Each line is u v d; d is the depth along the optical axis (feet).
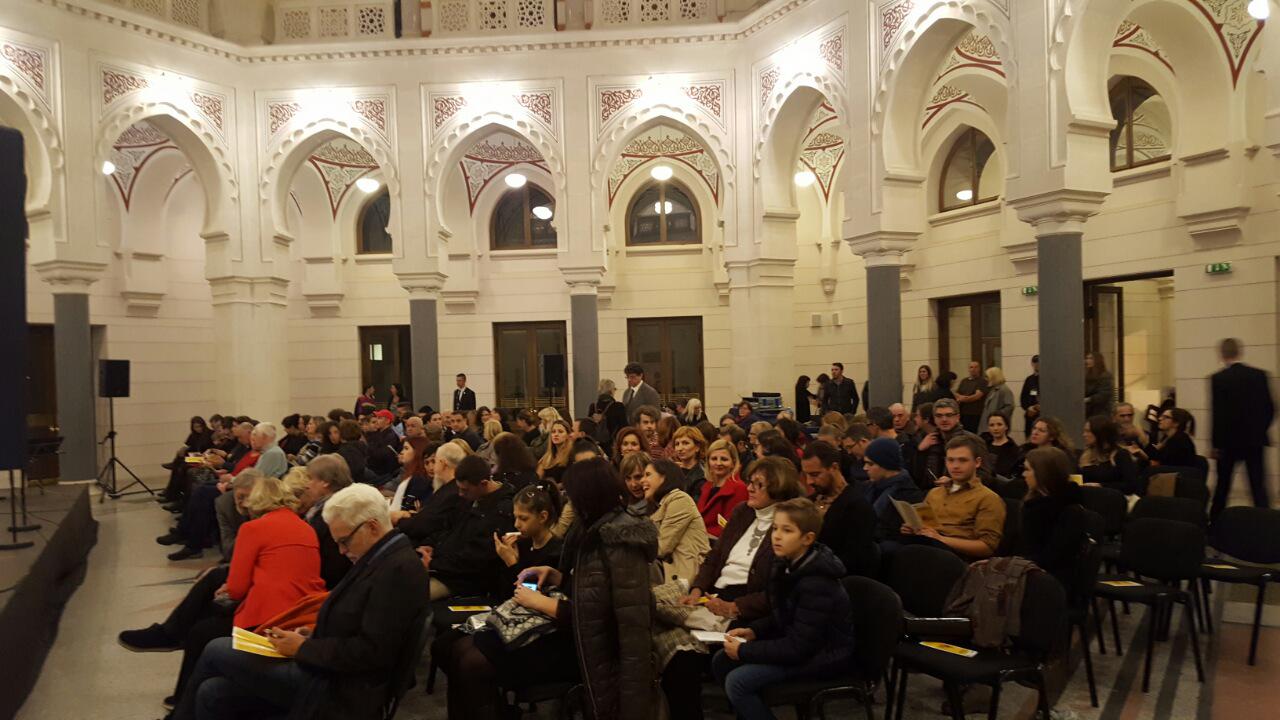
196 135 39.04
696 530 14.80
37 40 34.24
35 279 42.57
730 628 11.98
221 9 40.14
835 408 39.52
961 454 14.70
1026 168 25.40
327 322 52.85
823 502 14.42
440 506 16.48
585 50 39.27
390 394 53.11
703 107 39.09
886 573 13.75
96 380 45.34
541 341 53.26
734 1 38.99
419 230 39.68
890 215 31.04
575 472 10.44
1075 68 24.31
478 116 39.63
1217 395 22.68
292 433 31.27
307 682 10.37
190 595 15.11
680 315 52.49
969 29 28.76
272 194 40.88
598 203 39.19
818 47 34.22
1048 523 13.82
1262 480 22.16
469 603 14.55
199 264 49.80
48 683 15.52
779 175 37.99
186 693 11.41
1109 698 13.47
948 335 42.96
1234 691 13.67
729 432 23.62
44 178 34.73
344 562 14.56
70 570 23.17
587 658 10.12
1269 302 27.94
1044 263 25.55
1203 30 28.89
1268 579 14.98
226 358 40.91
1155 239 31.68
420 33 39.99
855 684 10.79
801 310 50.26
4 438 16.42
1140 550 15.53
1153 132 32.50
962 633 11.64
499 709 11.35
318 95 40.34
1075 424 25.02
